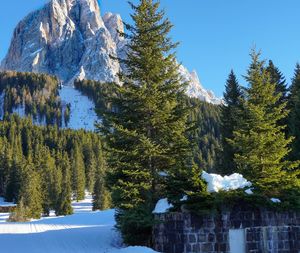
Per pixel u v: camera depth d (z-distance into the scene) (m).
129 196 19.94
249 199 18.20
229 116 38.91
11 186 91.06
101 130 21.41
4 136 128.88
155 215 18.86
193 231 17.89
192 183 18.59
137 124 21.66
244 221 18.31
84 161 126.25
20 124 148.25
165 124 21.67
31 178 73.50
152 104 21.34
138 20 22.92
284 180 21.06
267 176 21.95
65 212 74.25
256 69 27.48
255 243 17.89
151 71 21.95
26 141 135.88
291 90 42.00
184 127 22.06
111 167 21.06
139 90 20.94
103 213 51.22
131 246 19.05
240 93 40.25
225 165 36.75
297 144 34.78
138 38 22.86
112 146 21.19
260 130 24.27
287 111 25.16
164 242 18.39
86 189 118.06
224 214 18.16
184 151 21.70
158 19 23.03
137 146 20.34
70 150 130.75
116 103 22.03
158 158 21.31
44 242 23.03
